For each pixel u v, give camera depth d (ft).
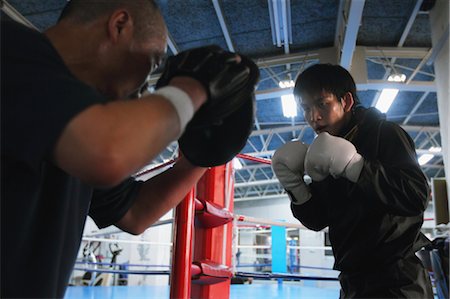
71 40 2.17
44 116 1.55
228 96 1.91
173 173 2.93
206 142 2.33
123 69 2.23
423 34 17.95
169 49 18.65
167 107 1.71
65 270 2.15
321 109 3.53
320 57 19.21
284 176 3.71
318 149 3.22
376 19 16.93
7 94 1.60
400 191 2.96
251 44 18.89
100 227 2.86
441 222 13.09
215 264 4.82
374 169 3.01
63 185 2.05
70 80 1.68
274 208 48.98
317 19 17.15
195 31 17.53
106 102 1.71
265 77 21.83
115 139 1.57
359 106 3.80
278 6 14.42
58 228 1.99
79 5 2.24
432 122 28.63
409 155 3.20
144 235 28.02
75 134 1.56
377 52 18.93
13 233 1.77
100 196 2.68
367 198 3.12
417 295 3.02
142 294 18.19
